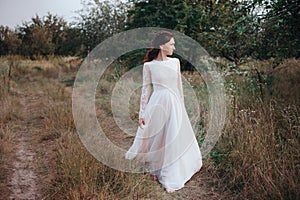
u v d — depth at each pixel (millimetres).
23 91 10078
